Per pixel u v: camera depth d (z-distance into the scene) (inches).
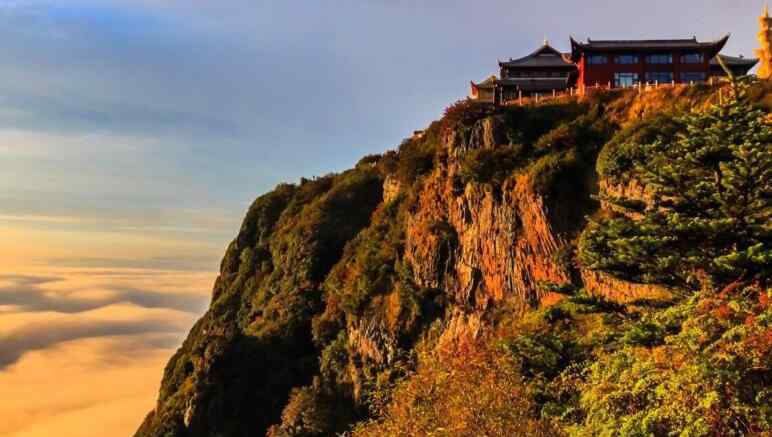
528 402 953.5
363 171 3772.1
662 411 671.1
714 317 722.8
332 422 2330.2
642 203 1138.7
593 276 1819.6
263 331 2945.4
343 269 2883.9
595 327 1466.5
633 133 1913.1
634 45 2854.3
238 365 2802.7
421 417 992.9
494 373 1005.2
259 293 3430.1
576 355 1138.7
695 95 2138.3
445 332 2194.9
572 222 1999.3
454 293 2255.2
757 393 643.5
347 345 2534.5
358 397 2362.2
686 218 979.3
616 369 807.1
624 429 692.1
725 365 651.5
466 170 2287.2
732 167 973.2
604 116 2261.3
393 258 2571.4
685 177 1032.8
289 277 3228.3
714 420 642.2
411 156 2807.6
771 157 925.2
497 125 2348.7
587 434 775.7
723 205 985.5
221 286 4055.1
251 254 3816.4
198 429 2662.4
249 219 4163.4
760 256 878.4
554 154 2149.4
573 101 2455.7
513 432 891.4
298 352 2847.0
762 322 675.4
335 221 3358.8
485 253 2191.2
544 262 2004.2
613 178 1862.7
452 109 2539.4
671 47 2827.3
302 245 3257.9
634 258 1015.6
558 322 1612.9
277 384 2736.2
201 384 2751.0
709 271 965.8
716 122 1006.4
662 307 1079.6
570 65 3297.2
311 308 2952.8
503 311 2076.8
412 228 2509.8
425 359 1235.2
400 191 2883.9
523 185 2121.1
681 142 1018.1
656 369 730.8
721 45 2815.0
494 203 2196.1
